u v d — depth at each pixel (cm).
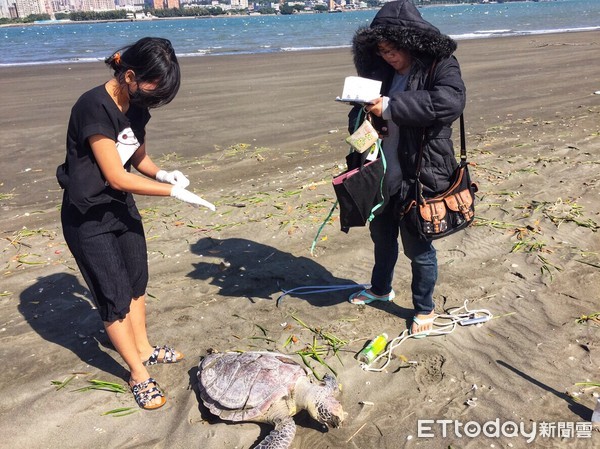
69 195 282
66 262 498
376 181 318
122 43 3562
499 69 1580
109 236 297
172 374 339
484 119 977
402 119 296
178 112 1122
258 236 532
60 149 866
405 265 466
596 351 343
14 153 849
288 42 3288
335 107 1127
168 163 788
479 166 688
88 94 272
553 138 810
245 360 305
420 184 320
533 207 561
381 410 305
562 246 482
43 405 315
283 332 376
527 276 437
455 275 443
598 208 556
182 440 287
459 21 5259
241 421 290
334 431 293
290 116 1060
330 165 741
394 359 346
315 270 464
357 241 516
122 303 299
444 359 343
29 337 386
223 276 459
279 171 733
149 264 485
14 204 646
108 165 272
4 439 291
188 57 2334
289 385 287
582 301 400
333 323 386
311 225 550
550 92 1197
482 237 506
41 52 2975
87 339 382
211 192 657
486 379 324
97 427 299
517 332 367
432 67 301
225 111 1122
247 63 1991
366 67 333
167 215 591
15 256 508
